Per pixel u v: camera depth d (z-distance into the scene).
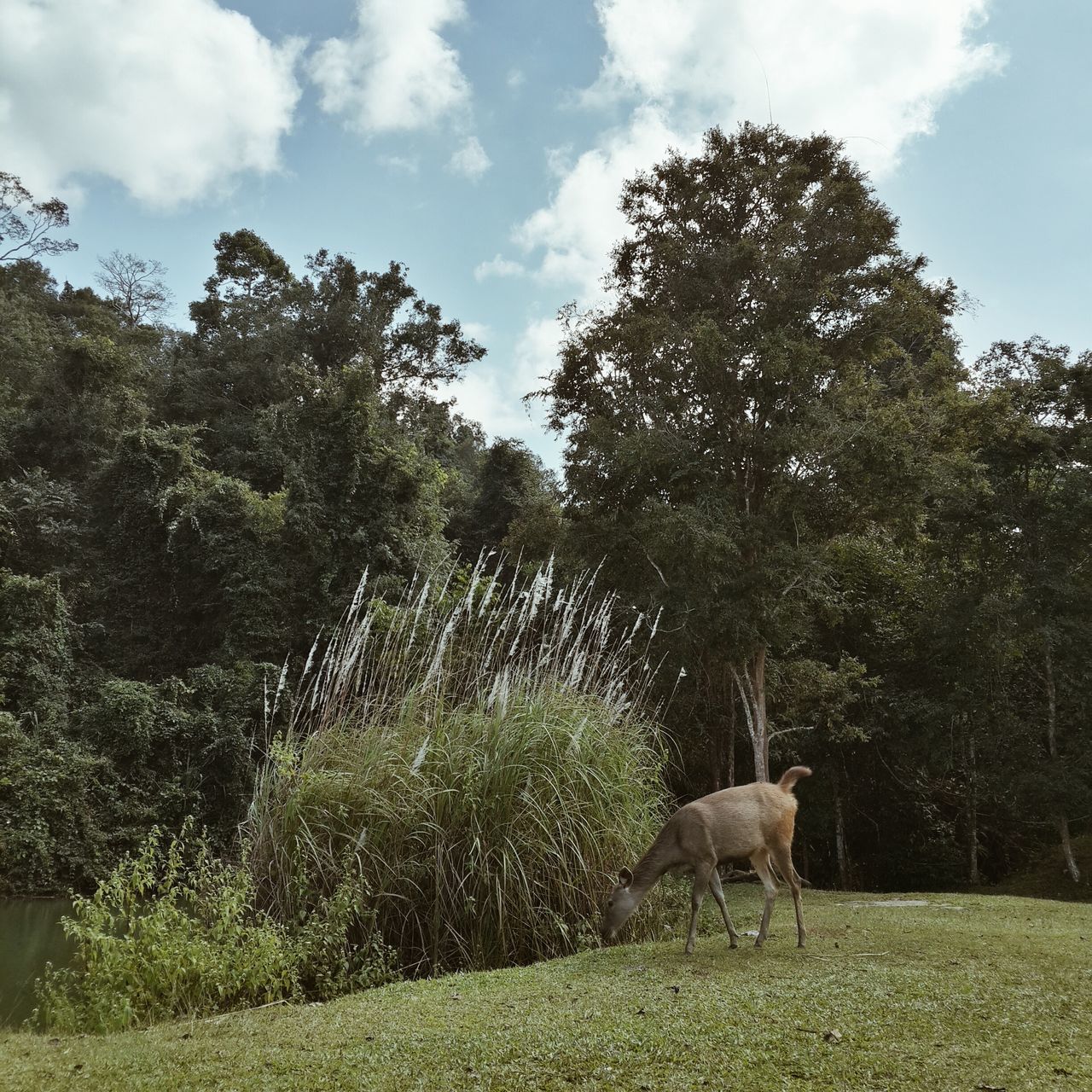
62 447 26.59
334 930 5.29
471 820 5.83
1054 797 13.91
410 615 8.14
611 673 8.04
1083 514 13.89
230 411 31.20
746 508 14.14
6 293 36.31
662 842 5.04
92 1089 2.70
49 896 14.41
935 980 3.86
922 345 17.59
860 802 16.95
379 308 32.12
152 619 22.33
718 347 14.02
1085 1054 2.79
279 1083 2.72
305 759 6.31
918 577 16.25
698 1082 2.60
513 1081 2.66
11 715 16.39
